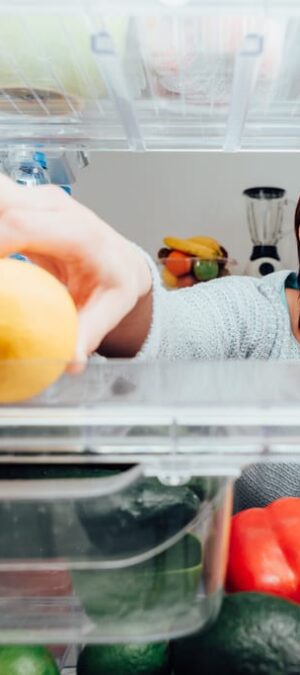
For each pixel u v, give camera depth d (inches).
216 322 27.4
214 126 17.6
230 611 12.4
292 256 65.2
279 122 17.9
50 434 11.3
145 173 67.2
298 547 14.4
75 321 11.1
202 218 67.9
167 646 12.8
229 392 11.8
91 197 67.9
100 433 11.4
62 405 11.4
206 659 12.2
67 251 11.7
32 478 11.4
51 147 19.5
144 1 12.5
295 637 12.0
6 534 11.4
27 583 11.7
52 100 16.7
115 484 11.4
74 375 11.4
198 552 11.9
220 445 11.4
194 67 14.9
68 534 11.4
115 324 12.3
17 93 16.3
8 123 18.4
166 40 14.0
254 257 62.0
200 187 67.5
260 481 26.0
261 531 15.0
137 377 12.1
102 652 12.6
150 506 11.5
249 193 62.6
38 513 11.3
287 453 11.5
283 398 11.6
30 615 11.8
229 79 15.3
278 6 12.5
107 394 11.7
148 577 11.6
